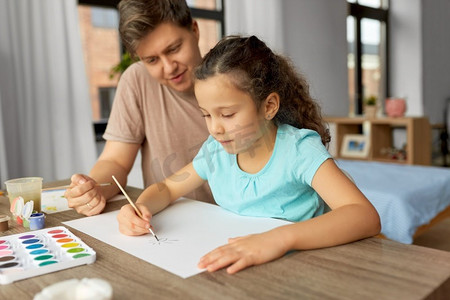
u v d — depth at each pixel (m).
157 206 0.92
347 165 2.77
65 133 2.47
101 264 0.62
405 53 5.21
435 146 5.25
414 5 5.09
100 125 2.88
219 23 3.56
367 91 4.99
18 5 2.31
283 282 0.54
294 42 3.98
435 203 2.12
